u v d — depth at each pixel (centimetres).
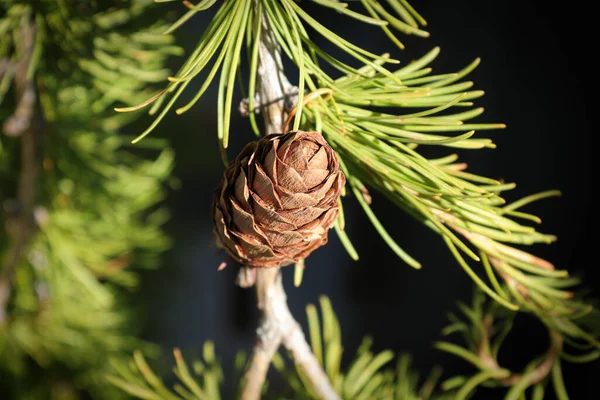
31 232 39
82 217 40
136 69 33
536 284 28
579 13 77
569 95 78
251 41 26
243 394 28
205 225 75
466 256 70
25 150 35
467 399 34
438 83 26
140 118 48
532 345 73
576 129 77
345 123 26
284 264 25
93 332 45
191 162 60
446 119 26
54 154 36
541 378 29
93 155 39
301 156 24
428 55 27
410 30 25
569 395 66
